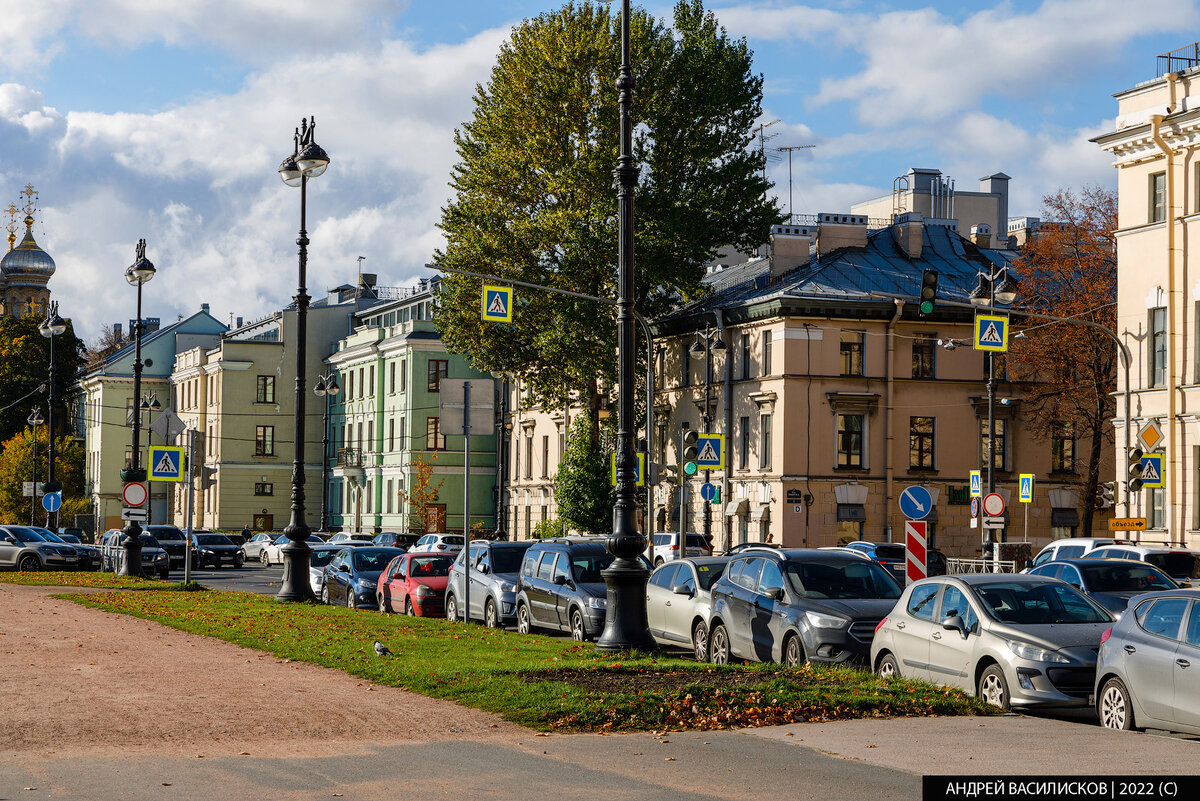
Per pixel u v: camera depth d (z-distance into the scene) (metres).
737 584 21.28
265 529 105.31
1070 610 16.69
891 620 18.08
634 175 20.50
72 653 19.78
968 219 82.25
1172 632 14.16
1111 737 13.41
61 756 11.88
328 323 107.75
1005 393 59.06
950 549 57.84
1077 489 59.47
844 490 56.56
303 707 14.84
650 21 59.09
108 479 118.81
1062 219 56.28
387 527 93.62
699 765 11.71
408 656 19.42
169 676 17.33
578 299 57.81
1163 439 41.06
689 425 64.31
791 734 13.41
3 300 168.00
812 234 62.59
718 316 60.16
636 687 15.72
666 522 65.38
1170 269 41.06
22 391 114.88
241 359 105.44
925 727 13.92
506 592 28.25
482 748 12.53
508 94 59.97
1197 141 40.19
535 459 81.31
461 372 91.00
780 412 56.47
